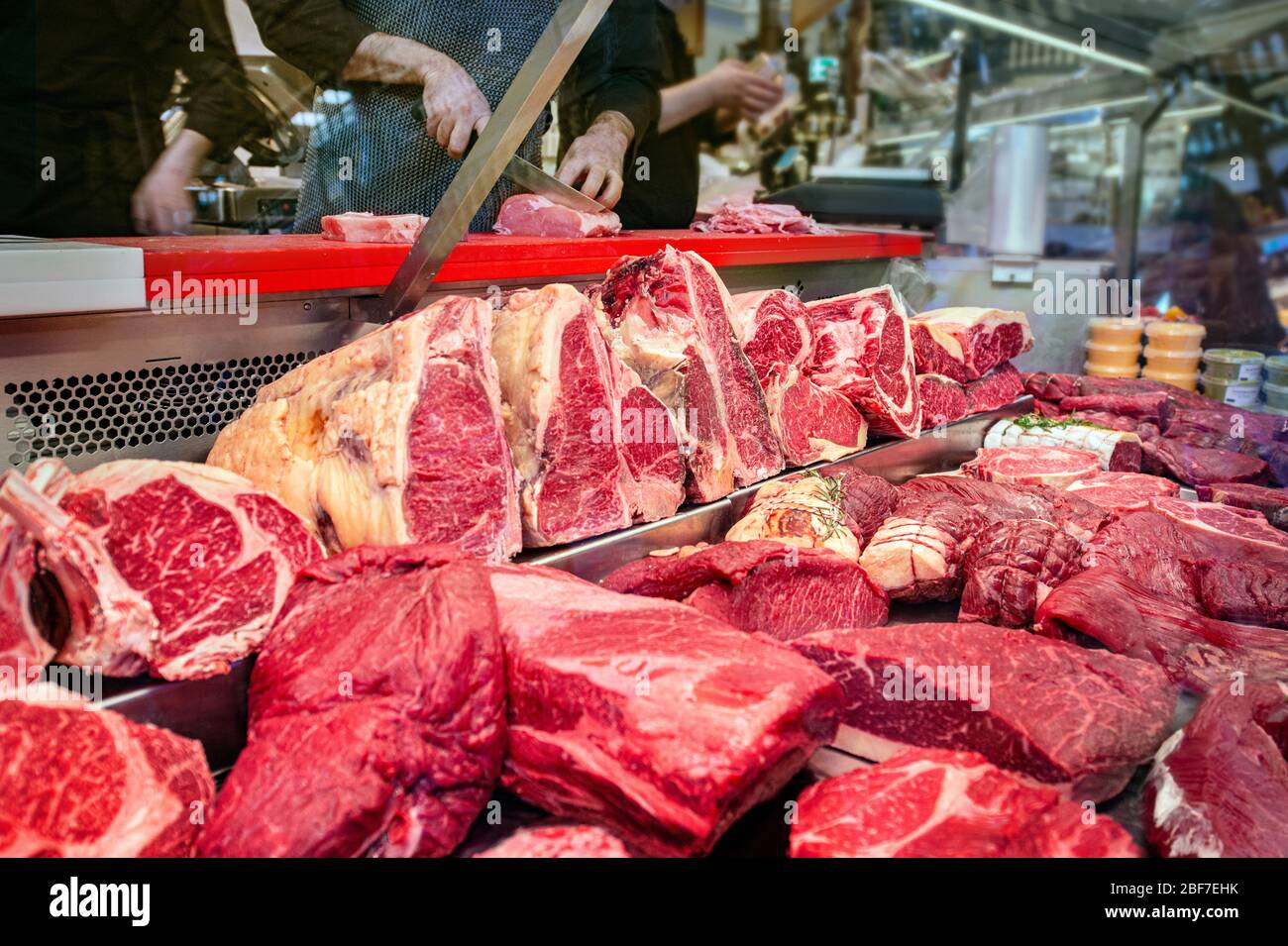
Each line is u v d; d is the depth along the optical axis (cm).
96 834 147
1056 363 516
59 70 415
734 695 156
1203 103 616
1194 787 167
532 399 235
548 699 167
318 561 196
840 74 709
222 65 452
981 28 650
